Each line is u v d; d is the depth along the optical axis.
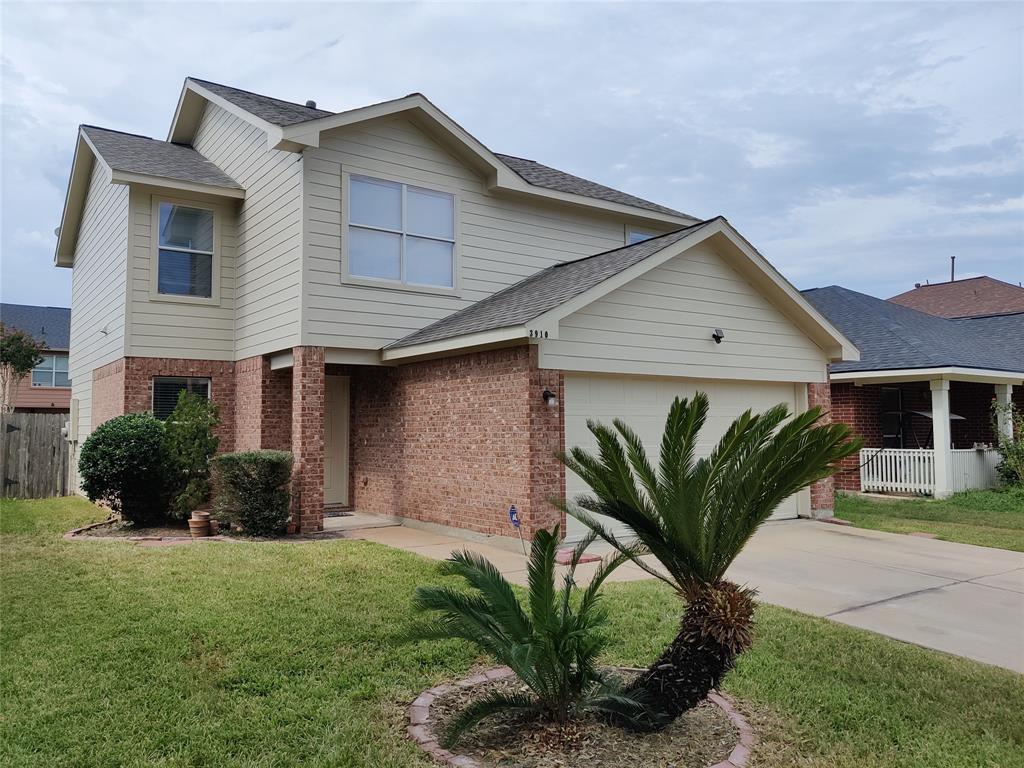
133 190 12.48
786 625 6.45
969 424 19.02
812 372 12.91
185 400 11.41
